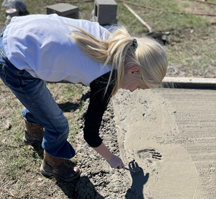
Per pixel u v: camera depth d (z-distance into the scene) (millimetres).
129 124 2373
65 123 1588
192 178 1938
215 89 3027
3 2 4695
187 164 2045
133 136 2246
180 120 2492
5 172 1925
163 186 1859
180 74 3225
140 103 2650
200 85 3020
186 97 2834
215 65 3463
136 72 1245
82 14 4730
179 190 1845
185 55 3660
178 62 3475
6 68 1275
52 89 2801
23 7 4637
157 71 1231
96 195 1794
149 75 1244
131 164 1993
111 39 1257
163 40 4031
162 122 2439
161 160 2059
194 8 5270
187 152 2152
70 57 1220
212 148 2211
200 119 2531
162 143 2211
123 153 2082
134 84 1325
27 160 2031
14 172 1932
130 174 1920
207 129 2416
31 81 1330
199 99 2822
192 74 3244
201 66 3410
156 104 2666
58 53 1206
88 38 1238
